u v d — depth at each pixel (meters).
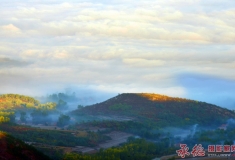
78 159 134.62
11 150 123.31
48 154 141.75
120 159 141.75
